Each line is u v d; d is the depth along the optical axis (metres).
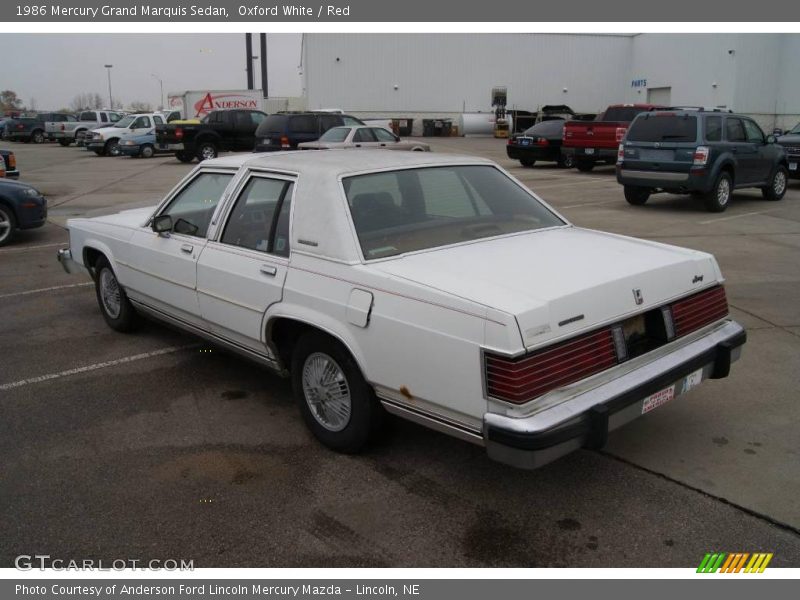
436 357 3.17
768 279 7.68
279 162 4.29
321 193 3.84
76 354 5.65
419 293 3.24
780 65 39.97
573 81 48.75
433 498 3.53
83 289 7.72
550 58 48.00
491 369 2.97
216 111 27.89
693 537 3.19
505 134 43.94
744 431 4.19
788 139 16.45
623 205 13.79
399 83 46.53
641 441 4.09
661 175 12.64
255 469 3.83
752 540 3.16
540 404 2.99
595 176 20.03
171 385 5.00
